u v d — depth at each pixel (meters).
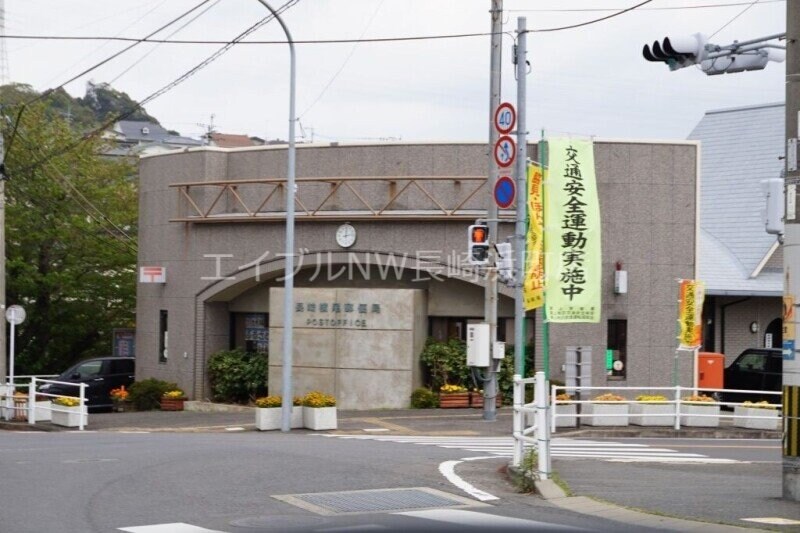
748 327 34.25
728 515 11.27
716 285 32.69
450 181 29.59
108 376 36.16
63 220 41.81
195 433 24.77
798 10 12.34
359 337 30.09
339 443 20.25
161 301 34.16
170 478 13.71
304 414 25.42
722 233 35.59
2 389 29.42
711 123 40.44
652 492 13.20
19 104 40.59
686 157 29.70
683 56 14.55
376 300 30.00
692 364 29.61
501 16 25.27
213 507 11.69
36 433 24.94
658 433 24.22
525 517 11.26
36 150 41.66
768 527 10.47
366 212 29.89
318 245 30.66
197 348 32.88
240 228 31.98
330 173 30.59
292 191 25.08
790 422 12.34
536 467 13.87
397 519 11.04
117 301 44.69
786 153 12.41
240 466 14.96
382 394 29.84
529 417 24.25
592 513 11.59
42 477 13.80
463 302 30.48
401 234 29.88
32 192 41.50
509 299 30.47
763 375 31.05
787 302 12.37
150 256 34.53
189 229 33.09
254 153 31.94
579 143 27.38
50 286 41.72
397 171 29.94
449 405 29.39
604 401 24.80
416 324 30.08
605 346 29.33
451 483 13.89
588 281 27.30
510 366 29.88
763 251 33.69
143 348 35.06
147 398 33.06
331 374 30.30
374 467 15.27
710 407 25.00
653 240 29.55
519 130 21.88
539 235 24.81
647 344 29.44
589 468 16.25
